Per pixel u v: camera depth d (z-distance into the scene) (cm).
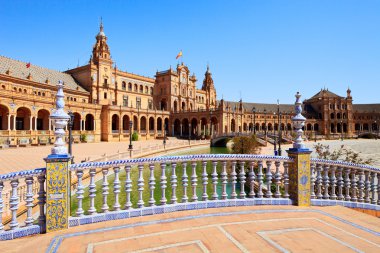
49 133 5309
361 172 864
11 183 558
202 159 730
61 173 581
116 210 654
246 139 4044
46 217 568
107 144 5981
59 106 604
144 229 579
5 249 491
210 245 501
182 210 702
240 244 506
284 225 611
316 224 623
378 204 877
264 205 762
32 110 5231
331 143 8238
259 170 786
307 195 776
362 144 7844
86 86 7619
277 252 473
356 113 13350
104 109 7038
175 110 9856
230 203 745
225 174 761
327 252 477
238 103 13275
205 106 12081
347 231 583
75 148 4700
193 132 9838
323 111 12750
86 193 1927
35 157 3155
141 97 9325
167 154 5091
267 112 12325
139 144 6147
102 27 8206
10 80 5409
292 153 792
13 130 4641
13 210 555
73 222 598
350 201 836
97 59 7762
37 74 6500
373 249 492
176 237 538
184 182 726
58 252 477
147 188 2053
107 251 479
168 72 9681
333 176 831
